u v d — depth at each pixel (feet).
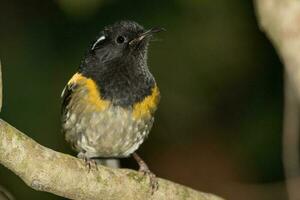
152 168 50.83
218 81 49.88
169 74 48.39
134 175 33.78
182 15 47.83
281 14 28.63
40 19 49.88
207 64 48.75
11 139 30.01
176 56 48.14
